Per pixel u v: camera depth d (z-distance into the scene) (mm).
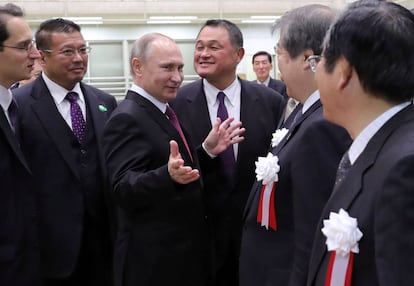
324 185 1221
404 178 735
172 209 1816
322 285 917
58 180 2168
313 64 1317
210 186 2240
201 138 2363
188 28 8133
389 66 834
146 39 1909
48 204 2145
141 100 1865
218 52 2326
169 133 1854
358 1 926
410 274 707
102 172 2303
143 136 1786
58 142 2189
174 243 1820
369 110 886
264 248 1544
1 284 1805
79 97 2377
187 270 1852
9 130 1874
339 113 937
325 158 1226
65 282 2250
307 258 1235
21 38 1919
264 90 2535
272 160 1466
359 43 849
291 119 1716
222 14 8047
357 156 905
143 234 1816
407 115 854
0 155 1822
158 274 1808
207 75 2363
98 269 2336
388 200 747
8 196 1837
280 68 1456
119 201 1753
